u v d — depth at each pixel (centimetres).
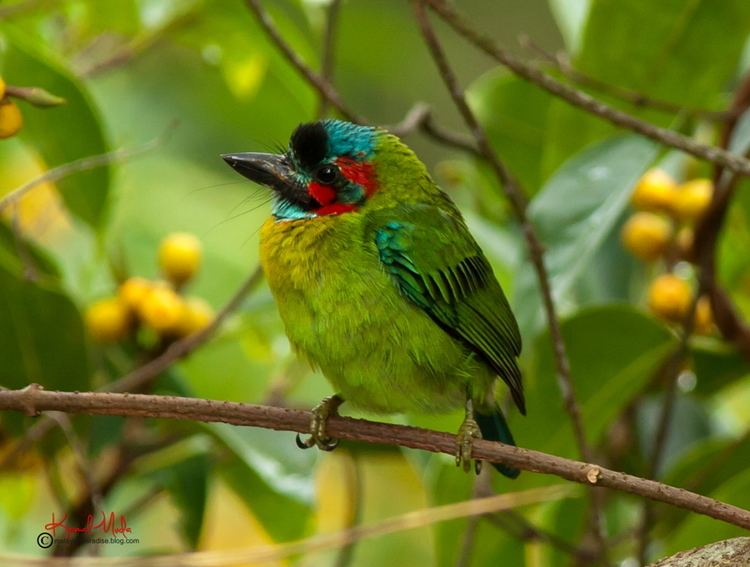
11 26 1116
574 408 922
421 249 884
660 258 1119
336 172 915
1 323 1020
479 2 1836
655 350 1033
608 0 1048
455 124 1702
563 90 937
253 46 1217
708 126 1224
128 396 741
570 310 1188
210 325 1012
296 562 1084
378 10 1564
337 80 1645
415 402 891
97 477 1077
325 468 1388
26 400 729
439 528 1070
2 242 1053
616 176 1003
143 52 1318
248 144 1418
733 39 1054
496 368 920
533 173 1234
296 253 880
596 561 1065
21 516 1147
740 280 1214
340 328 870
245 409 754
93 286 1193
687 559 701
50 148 1045
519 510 1088
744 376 1119
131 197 1294
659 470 1184
